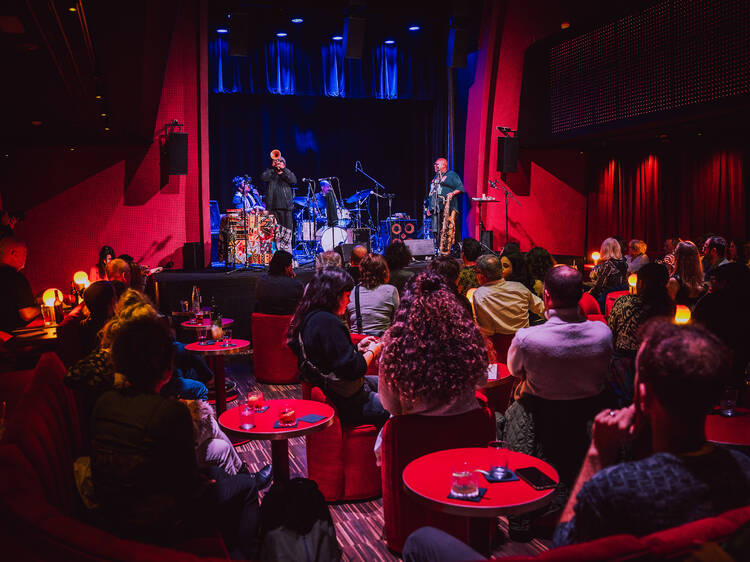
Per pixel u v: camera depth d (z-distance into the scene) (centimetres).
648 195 1118
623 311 354
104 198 980
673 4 802
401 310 287
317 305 351
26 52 530
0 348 420
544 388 305
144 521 200
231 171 1414
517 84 1109
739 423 285
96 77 628
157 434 204
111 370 289
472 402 288
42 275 967
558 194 1191
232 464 328
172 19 857
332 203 1163
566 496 307
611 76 915
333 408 358
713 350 136
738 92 728
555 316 304
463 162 1284
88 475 239
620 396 337
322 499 282
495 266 424
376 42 1316
